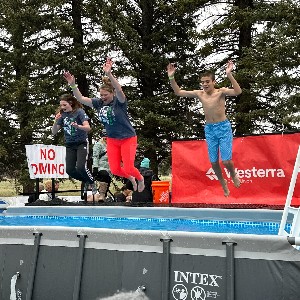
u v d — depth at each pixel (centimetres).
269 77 1508
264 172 777
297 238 335
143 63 1769
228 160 611
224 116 618
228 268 349
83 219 740
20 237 434
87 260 402
